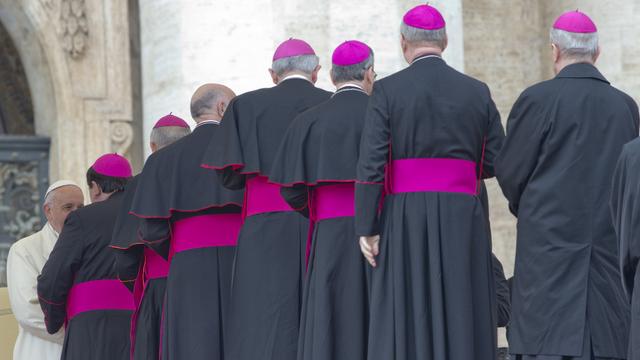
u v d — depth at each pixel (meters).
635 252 21.42
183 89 36.94
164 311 28.42
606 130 23.80
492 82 44.88
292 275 26.25
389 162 24.17
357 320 24.70
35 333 32.12
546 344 23.42
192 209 28.16
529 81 45.25
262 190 26.64
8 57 47.53
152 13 38.38
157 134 30.98
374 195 23.64
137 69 46.66
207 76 36.66
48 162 46.00
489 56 44.84
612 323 23.36
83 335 30.70
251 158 26.47
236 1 36.69
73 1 45.03
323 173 24.94
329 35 36.34
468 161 24.19
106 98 45.38
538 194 23.67
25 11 44.38
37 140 45.81
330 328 24.67
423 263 23.73
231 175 26.84
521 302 23.80
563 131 23.62
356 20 36.19
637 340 21.06
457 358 23.48
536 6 45.22
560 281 23.47
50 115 45.72
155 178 28.45
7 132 48.22
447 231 23.80
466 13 44.62
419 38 24.38
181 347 28.02
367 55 25.70
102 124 45.31
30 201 46.03
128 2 46.56
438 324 23.48
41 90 45.81
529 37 45.25
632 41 40.75
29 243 32.56
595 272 23.47
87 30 45.16
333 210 25.08
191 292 28.08
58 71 44.88
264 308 26.16
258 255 26.36
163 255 28.81
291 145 25.53
